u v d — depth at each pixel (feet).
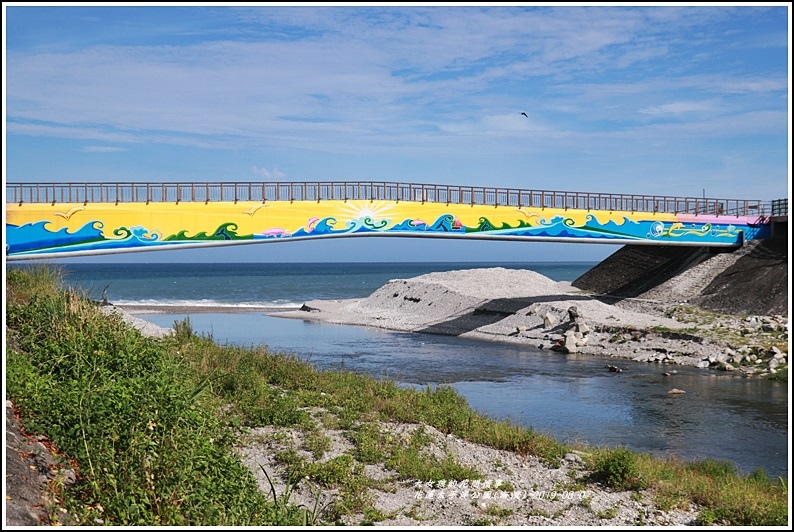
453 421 74.23
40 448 40.09
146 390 49.70
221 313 268.00
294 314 261.03
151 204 134.51
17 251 122.42
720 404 103.96
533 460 64.80
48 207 125.29
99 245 129.80
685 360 141.28
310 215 149.18
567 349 157.99
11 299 76.02
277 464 57.36
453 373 130.72
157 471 40.09
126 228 132.26
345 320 234.79
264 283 536.01
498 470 60.85
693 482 60.29
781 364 129.70
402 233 158.92
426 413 76.38
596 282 242.99
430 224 161.99
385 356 151.64
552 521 50.14
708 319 173.27
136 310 275.39
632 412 98.68
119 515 35.81
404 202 158.81
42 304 72.54
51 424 42.96
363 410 74.79
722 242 212.23
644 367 138.21
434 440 66.59
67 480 38.29
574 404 103.81
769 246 211.20
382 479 56.39
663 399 107.65
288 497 47.42
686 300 203.10
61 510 34.73
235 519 39.93
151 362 63.67
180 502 38.58
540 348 165.27
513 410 99.66
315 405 75.61
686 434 86.84
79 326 68.54
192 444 45.11
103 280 577.02
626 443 82.17
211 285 501.15
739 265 208.74
